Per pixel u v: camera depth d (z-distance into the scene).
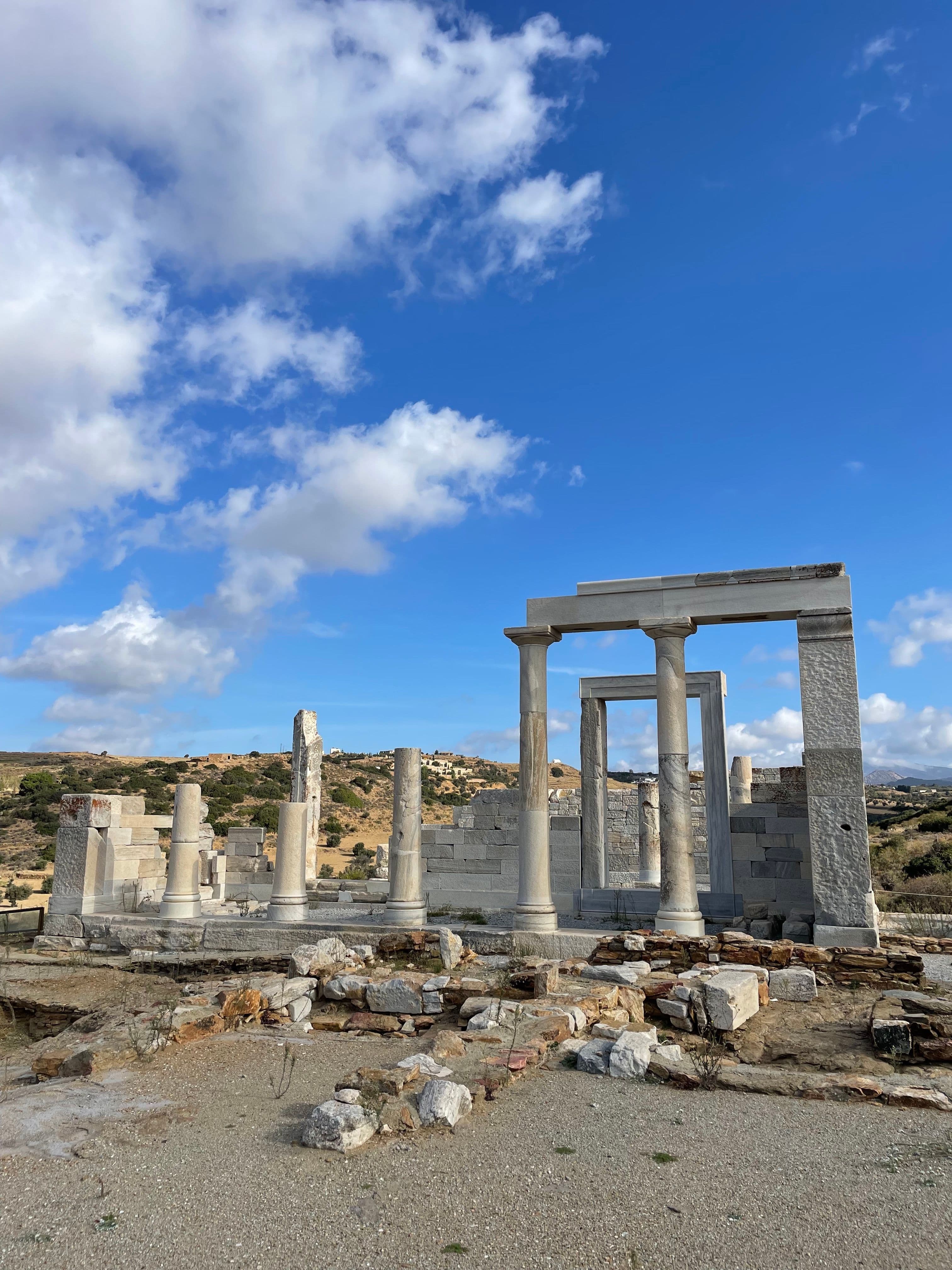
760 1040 10.41
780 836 17.25
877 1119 7.42
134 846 21.58
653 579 16.61
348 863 44.06
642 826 27.20
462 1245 5.03
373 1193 5.76
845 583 15.54
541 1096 7.95
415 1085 7.80
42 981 16.83
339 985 12.44
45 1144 6.72
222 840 30.84
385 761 90.25
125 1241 5.09
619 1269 4.77
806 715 15.28
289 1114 7.46
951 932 17.44
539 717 16.98
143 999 15.01
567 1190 5.80
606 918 18.17
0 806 59.09
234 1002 11.23
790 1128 7.13
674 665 16.28
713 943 13.62
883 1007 11.43
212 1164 6.28
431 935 15.16
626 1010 11.34
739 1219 5.39
